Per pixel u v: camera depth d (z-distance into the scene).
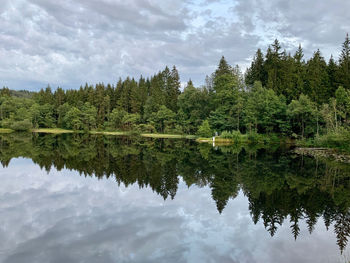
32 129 78.81
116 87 93.62
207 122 54.50
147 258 6.66
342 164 22.83
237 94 53.88
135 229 8.57
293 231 8.81
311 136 44.41
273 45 59.97
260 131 52.59
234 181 16.02
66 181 15.09
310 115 42.38
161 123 76.62
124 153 29.03
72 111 78.69
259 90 50.66
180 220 9.54
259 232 8.68
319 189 14.24
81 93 90.81
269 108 46.78
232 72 63.06
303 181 16.12
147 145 41.16
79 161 22.19
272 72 56.09
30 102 88.62
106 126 82.69
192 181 15.84
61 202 11.30
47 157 24.02
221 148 37.47
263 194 13.25
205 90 67.69
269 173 18.56
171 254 6.91
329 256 7.09
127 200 11.80
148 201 11.73
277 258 6.89
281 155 29.11
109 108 87.94
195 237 8.11
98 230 8.40
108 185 14.37
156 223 9.16
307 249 7.51
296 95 50.06
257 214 10.42
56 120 89.00
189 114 69.88
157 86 89.88
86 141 45.69
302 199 12.45
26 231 8.23
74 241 7.57
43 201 11.38
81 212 10.09
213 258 6.77
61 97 92.44
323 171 19.44
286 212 10.71
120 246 7.30
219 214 10.33
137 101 86.81
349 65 49.28
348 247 7.66
